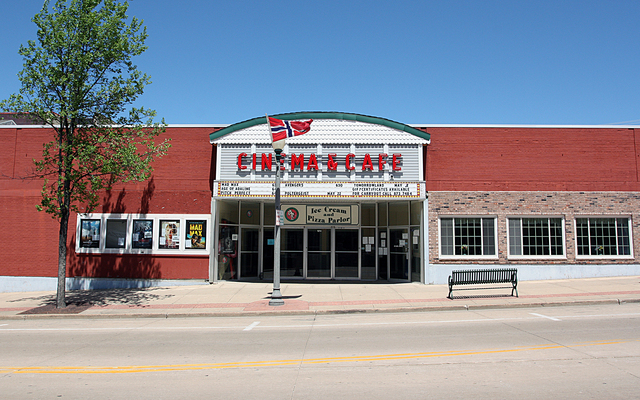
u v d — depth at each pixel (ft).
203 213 57.57
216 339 30.19
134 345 28.68
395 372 21.44
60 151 44.96
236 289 53.88
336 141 55.62
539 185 58.03
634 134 58.80
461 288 51.13
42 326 36.99
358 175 55.47
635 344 26.37
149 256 57.36
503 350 25.35
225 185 55.98
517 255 57.52
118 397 18.53
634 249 57.88
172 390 19.31
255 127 56.39
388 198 55.06
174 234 57.52
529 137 58.59
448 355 24.48
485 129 58.54
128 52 45.34
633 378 19.89
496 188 57.93
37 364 24.03
